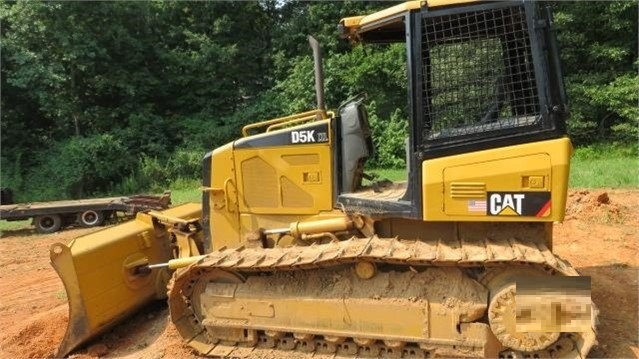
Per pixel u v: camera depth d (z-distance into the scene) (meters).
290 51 23.84
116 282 5.49
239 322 4.79
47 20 18.11
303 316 4.59
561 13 20.16
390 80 19.88
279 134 5.12
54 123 20.30
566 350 4.14
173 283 4.82
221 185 5.38
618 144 19.86
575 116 19.84
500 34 4.16
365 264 4.43
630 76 20.16
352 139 4.84
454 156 4.17
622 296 5.67
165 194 12.30
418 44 4.24
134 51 21.41
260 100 22.45
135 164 19.62
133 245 5.73
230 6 24.02
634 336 4.79
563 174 3.98
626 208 9.68
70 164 18.19
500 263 4.04
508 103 4.16
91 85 20.38
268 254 4.67
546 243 4.32
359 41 5.39
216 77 23.20
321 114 5.18
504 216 4.08
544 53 4.05
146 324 5.94
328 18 23.11
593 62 20.95
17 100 19.36
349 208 4.67
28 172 18.69
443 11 4.21
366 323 4.43
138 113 21.02
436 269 4.37
